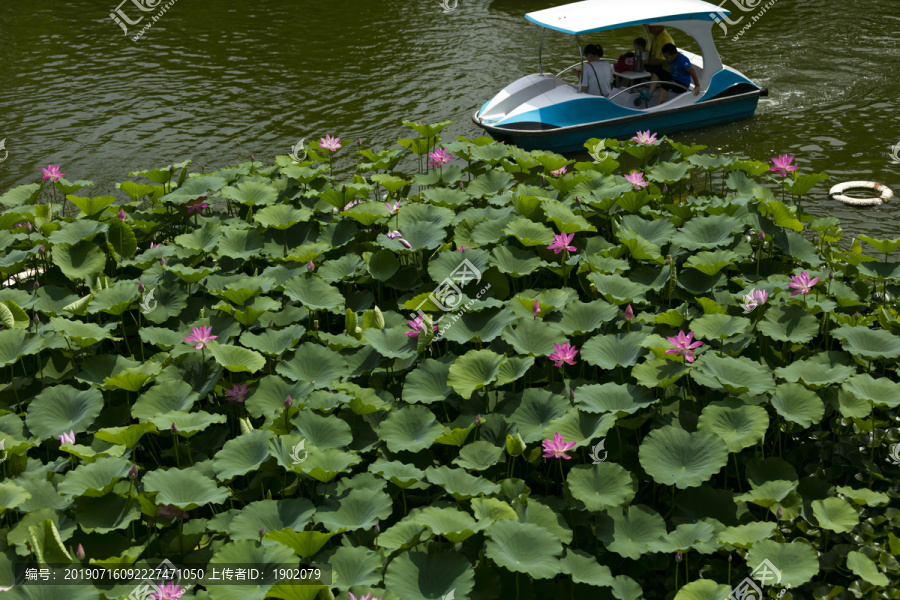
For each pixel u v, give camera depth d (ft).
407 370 14.37
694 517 11.60
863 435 13.25
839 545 11.59
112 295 15.20
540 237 16.33
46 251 17.76
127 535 11.21
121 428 11.35
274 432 12.01
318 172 19.49
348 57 45.19
